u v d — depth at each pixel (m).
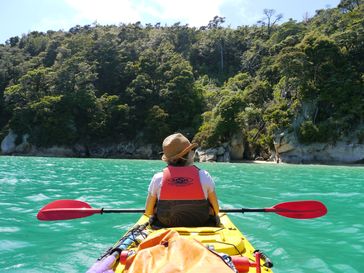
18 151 55.97
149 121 53.56
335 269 4.66
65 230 6.47
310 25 72.88
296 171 24.72
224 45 78.56
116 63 65.69
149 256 2.31
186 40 84.12
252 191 12.05
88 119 56.53
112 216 7.61
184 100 55.56
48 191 11.31
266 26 82.94
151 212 3.98
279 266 4.77
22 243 5.68
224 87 62.03
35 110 55.56
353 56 49.25
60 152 55.34
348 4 67.00
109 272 2.69
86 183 13.77
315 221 7.32
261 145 45.28
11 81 65.56
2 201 9.36
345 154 41.53
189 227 3.76
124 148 55.78
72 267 4.71
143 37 83.94
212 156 43.62
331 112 44.78
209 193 3.87
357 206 9.20
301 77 45.88
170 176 3.78
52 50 75.44
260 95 51.62
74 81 58.25
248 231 6.48
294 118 43.59
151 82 60.53
